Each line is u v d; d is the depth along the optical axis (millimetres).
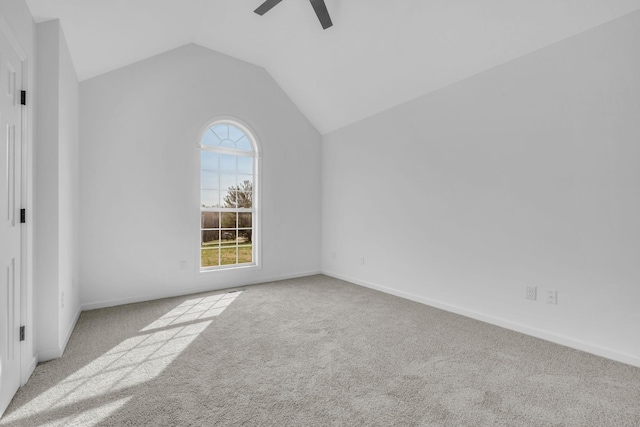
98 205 3354
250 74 4402
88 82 3297
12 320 1741
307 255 4957
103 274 3393
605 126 2301
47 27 2178
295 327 2857
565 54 2488
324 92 4328
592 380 2004
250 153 4453
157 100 3689
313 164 4996
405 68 3406
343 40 3445
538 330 2672
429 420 1614
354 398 1799
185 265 3893
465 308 3213
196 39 3842
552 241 2594
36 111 2135
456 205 3287
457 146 3270
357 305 3514
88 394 1816
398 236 3904
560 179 2539
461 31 2799
